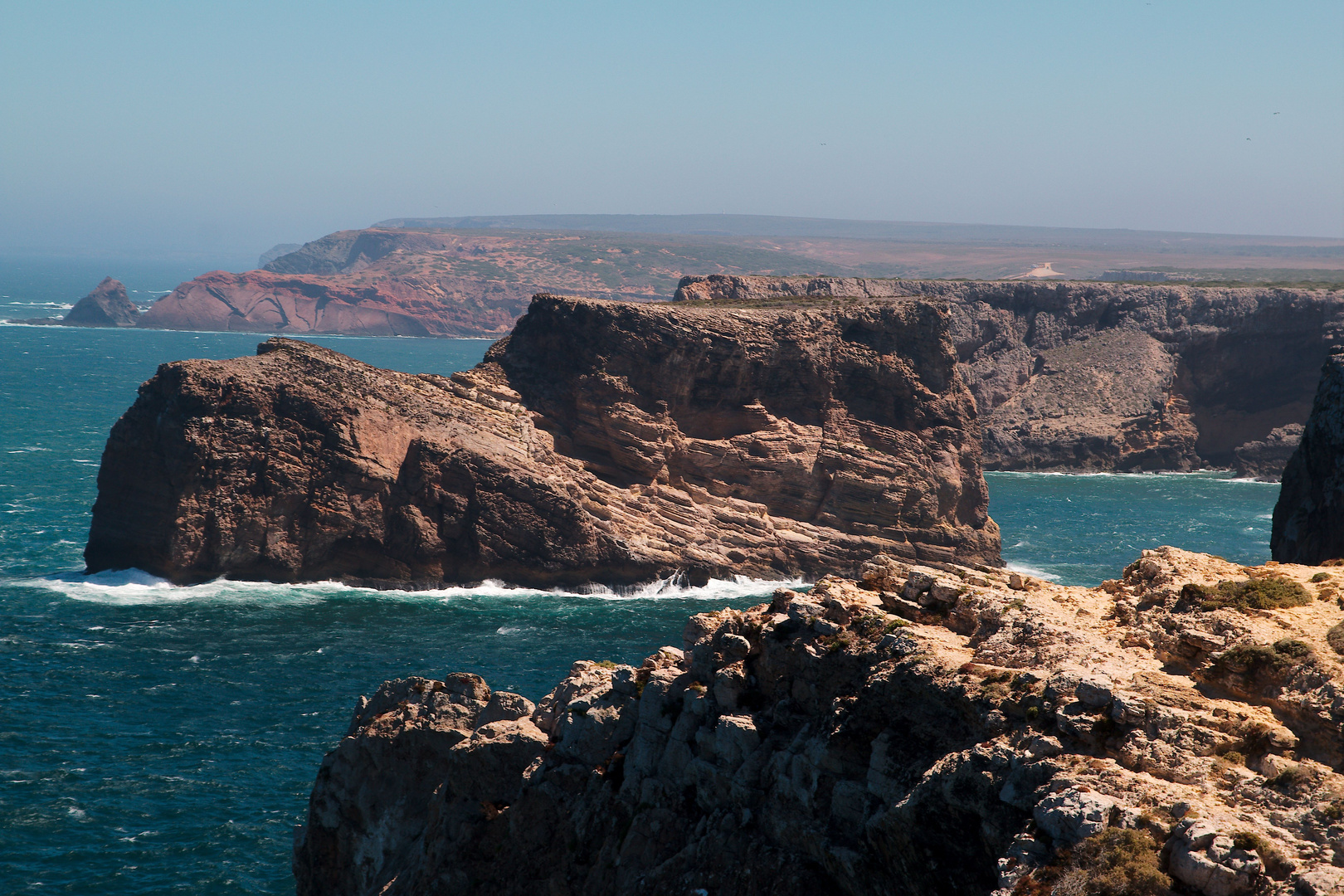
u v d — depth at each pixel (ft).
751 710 111.55
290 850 189.78
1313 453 251.19
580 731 124.88
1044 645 97.30
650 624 348.18
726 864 103.86
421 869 126.00
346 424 372.99
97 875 179.42
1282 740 81.15
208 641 302.45
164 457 355.77
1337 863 72.23
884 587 116.37
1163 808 77.20
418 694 142.92
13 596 335.88
